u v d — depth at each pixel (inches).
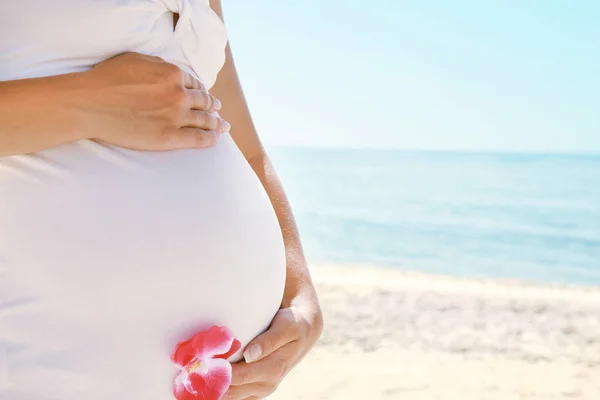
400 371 143.6
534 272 956.6
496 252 1038.4
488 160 2102.6
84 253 38.4
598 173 1819.6
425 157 2266.2
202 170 44.6
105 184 40.0
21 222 38.1
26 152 38.3
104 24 41.9
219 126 46.6
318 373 142.1
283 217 57.9
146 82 41.3
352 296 216.8
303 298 52.3
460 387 133.9
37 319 37.7
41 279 37.8
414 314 194.2
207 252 42.8
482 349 160.4
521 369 146.2
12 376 37.2
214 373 40.7
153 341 40.1
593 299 216.5
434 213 1338.6
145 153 42.3
